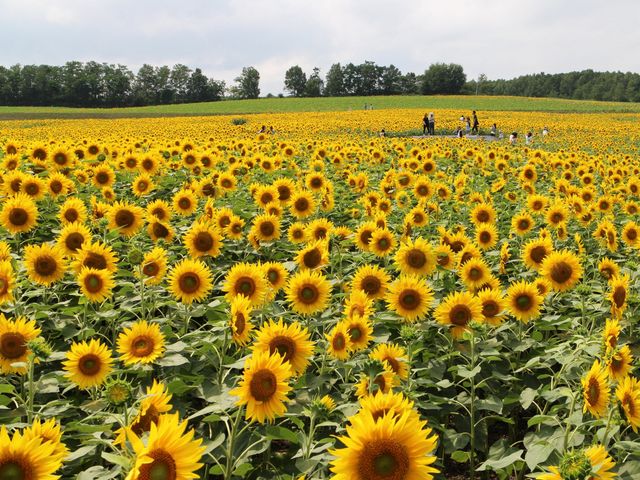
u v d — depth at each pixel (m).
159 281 6.55
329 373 5.46
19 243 8.66
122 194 13.46
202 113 100.62
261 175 17.25
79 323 6.14
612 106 118.56
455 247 8.33
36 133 37.03
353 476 2.54
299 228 8.99
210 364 5.59
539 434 4.85
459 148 32.00
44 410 4.52
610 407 4.32
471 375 5.18
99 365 4.50
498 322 6.20
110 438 4.33
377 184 16.56
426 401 5.30
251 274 5.64
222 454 4.36
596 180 20.06
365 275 6.31
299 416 4.96
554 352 6.07
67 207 8.22
